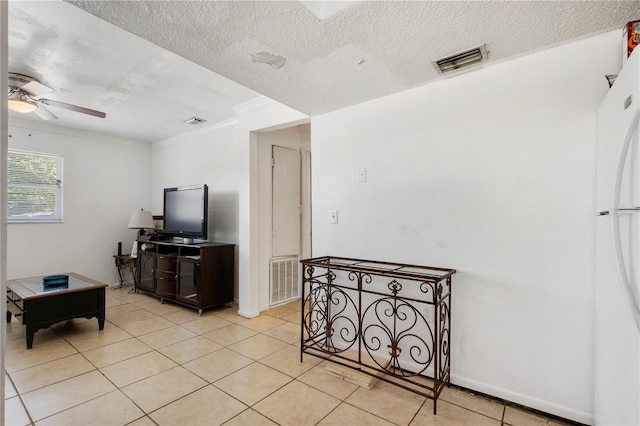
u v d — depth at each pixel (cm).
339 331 259
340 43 165
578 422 164
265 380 213
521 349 181
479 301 194
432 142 212
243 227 348
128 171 498
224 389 202
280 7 136
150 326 315
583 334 164
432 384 206
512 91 184
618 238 105
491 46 170
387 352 232
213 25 149
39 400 189
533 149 178
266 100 312
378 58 180
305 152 419
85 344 270
